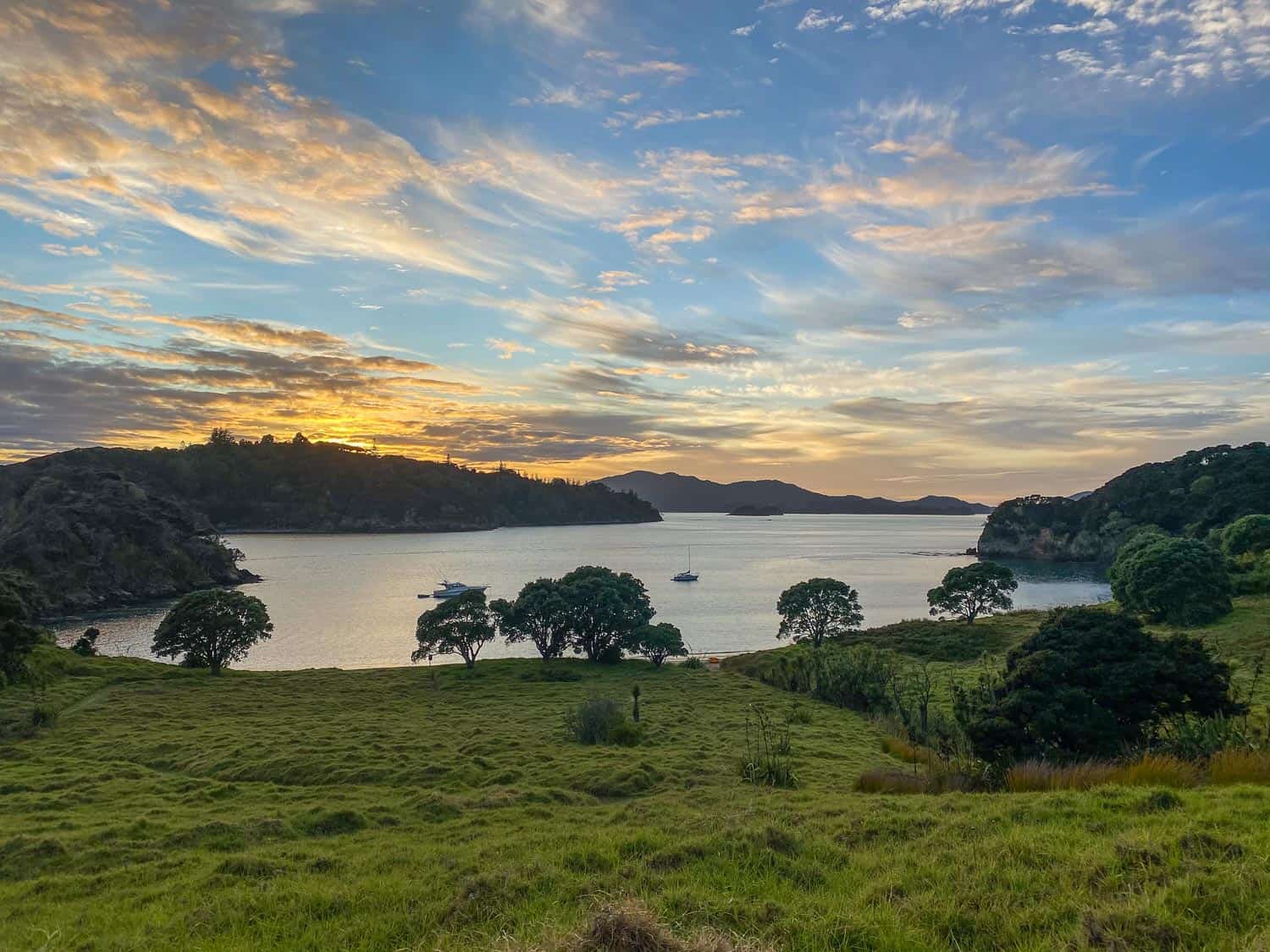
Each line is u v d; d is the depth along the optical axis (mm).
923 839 11594
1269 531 96688
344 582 186500
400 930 9812
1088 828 11391
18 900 14820
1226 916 7363
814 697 57406
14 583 64625
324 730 42938
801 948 7668
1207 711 23969
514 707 53688
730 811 17094
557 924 8320
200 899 12695
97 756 37781
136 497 192625
